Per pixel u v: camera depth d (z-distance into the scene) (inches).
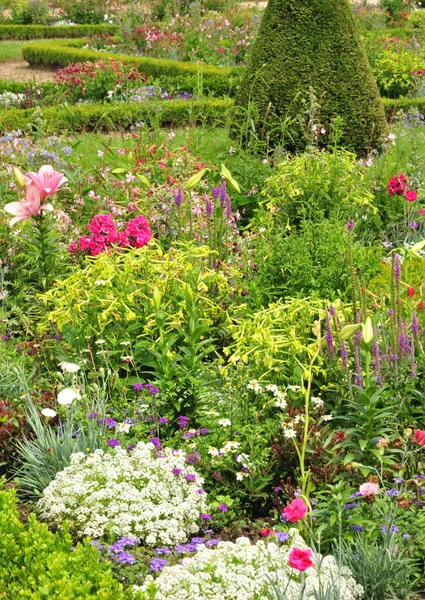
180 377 208.5
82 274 237.5
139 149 354.0
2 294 261.0
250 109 383.2
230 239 282.0
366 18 909.2
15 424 202.1
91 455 180.1
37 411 206.8
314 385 208.2
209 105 533.3
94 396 209.6
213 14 908.0
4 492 165.0
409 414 199.0
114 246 248.4
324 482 179.0
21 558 144.0
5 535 146.6
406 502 171.9
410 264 272.7
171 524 165.8
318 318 235.6
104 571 140.1
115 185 325.1
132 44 829.2
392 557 155.2
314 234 280.2
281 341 213.3
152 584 130.0
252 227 321.7
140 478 177.2
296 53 416.5
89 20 1196.5
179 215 283.4
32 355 234.1
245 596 142.9
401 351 195.9
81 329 227.5
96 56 773.9
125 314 229.9
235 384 205.9
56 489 174.7
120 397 212.7
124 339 227.6
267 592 144.3
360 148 416.5
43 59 856.3
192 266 249.9
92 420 194.2
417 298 238.7
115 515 168.7
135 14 936.3
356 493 171.6
